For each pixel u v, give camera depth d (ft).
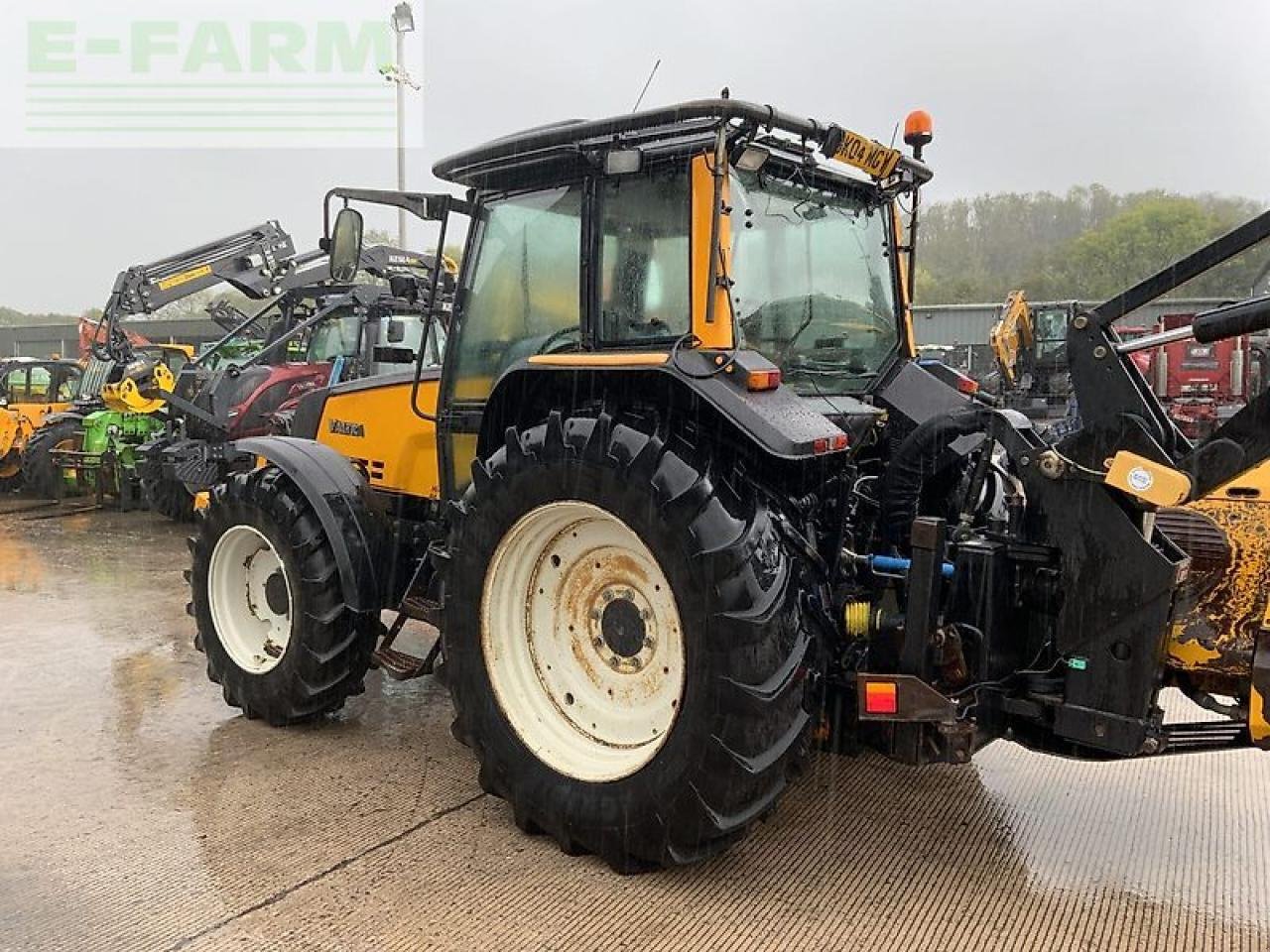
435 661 14.57
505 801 11.39
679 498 9.00
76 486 39.22
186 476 31.12
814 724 9.40
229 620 14.39
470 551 10.66
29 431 41.14
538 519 10.27
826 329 11.48
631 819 9.43
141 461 32.94
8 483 42.01
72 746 13.10
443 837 10.47
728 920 8.85
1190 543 9.36
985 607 9.16
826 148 10.23
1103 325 8.63
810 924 8.79
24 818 10.92
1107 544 8.45
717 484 9.14
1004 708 9.20
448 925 8.78
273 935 8.63
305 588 13.10
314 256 36.70
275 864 9.89
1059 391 44.14
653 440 9.30
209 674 14.52
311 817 10.94
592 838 9.75
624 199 10.52
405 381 14.57
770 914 8.96
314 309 34.32
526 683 10.63
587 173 10.73
